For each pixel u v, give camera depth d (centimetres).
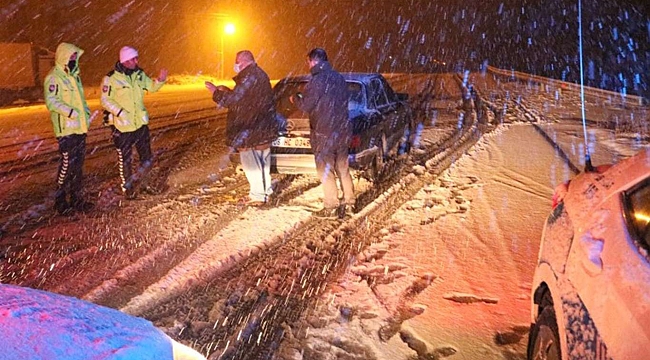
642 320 203
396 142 956
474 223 627
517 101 2034
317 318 422
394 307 436
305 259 532
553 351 288
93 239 587
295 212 677
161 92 2747
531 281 477
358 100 804
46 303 200
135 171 901
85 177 876
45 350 172
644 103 1847
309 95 631
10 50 2458
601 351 221
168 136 1297
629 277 223
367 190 781
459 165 920
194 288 471
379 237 589
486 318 416
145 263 521
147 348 186
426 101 2067
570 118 1523
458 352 373
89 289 469
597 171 325
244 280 487
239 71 675
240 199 736
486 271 498
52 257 538
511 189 765
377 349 379
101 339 183
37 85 2522
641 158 286
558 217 320
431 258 529
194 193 768
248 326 412
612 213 267
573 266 269
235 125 683
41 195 771
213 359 371
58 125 667
